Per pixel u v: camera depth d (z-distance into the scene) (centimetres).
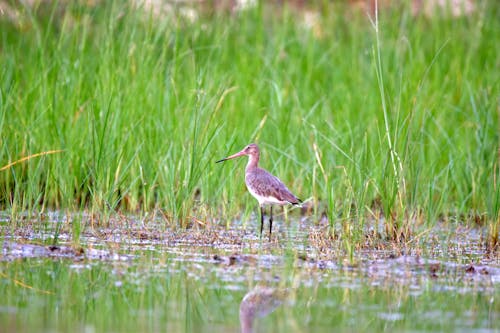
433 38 2202
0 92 1565
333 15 2356
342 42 2241
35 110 1677
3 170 1634
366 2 2462
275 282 1141
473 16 2312
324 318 981
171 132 1661
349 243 1351
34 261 1216
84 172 1652
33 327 903
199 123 1524
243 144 1744
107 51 1733
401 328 949
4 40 1831
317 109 1894
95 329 904
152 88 1739
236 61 1992
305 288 1113
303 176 1766
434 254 1379
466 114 1853
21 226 1454
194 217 1543
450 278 1204
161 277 1148
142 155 1652
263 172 1591
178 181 1559
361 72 2050
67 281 1109
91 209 1545
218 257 1277
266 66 1998
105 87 1667
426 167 1738
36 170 1503
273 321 962
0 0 2053
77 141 1638
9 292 1048
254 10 2261
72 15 1912
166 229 1514
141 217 1577
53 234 1417
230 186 1631
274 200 1529
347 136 1756
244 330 919
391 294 1101
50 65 1773
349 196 1455
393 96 1786
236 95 1836
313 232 1498
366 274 1210
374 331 934
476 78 2050
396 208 1496
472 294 1113
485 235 1582
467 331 942
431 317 997
